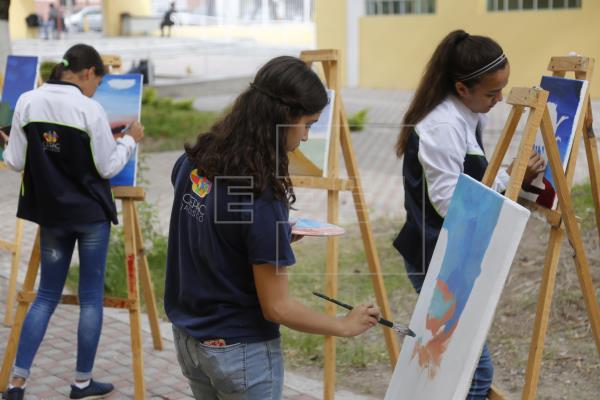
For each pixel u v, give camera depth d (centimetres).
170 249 273
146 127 1431
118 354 521
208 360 258
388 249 714
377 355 521
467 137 330
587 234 614
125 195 448
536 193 337
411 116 340
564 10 1756
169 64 2762
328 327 255
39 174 415
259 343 258
